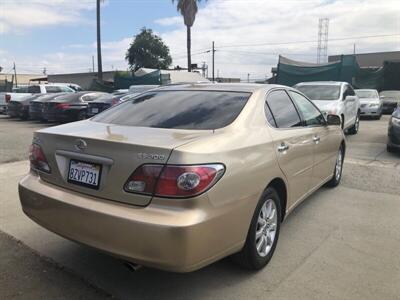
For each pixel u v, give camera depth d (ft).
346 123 38.27
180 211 8.80
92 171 9.96
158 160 9.00
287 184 12.98
